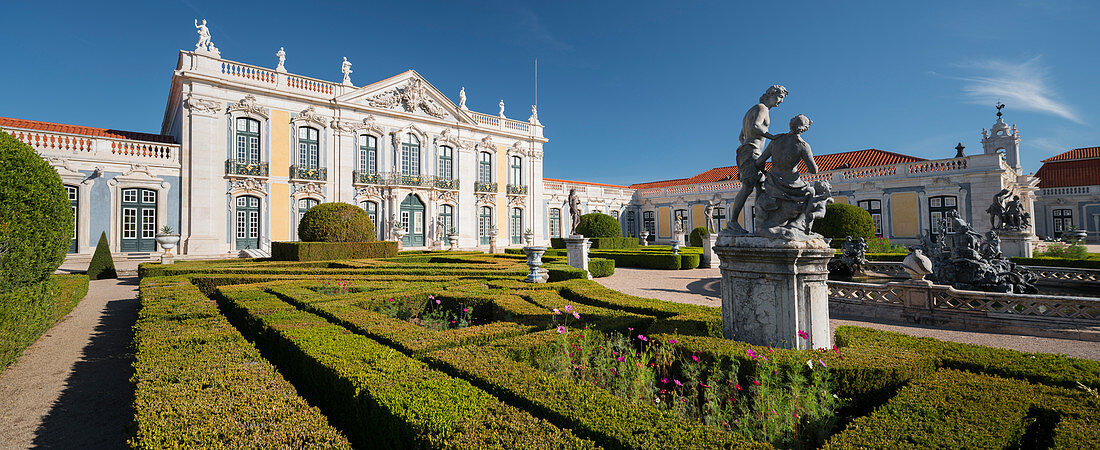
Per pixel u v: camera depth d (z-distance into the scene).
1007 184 20.94
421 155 23.81
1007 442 1.97
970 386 2.60
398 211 22.52
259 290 6.70
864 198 23.39
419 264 11.55
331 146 21.17
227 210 18.44
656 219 33.91
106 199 16.11
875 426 2.10
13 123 17.31
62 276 8.55
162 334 3.71
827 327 3.78
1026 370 2.89
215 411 2.26
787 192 3.78
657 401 2.90
